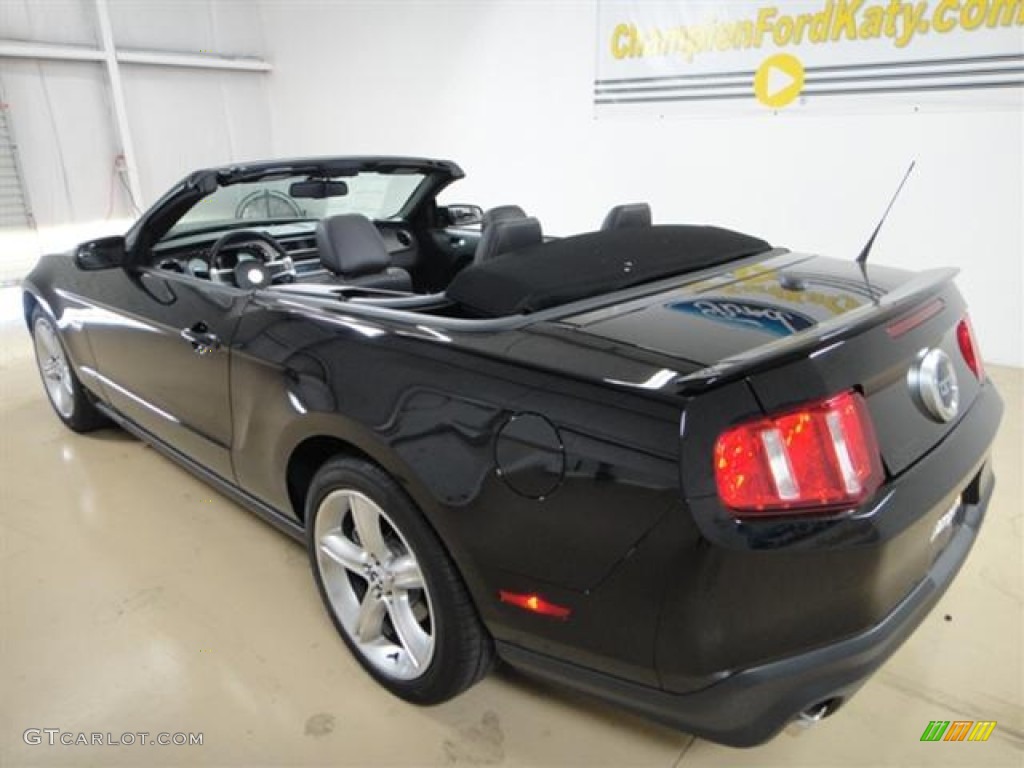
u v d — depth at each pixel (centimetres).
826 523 109
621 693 126
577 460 118
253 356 178
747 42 455
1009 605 196
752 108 464
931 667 174
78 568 217
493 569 132
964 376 152
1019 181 391
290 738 155
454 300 159
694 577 109
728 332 129
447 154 650
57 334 292
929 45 397
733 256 185
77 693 168
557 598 126
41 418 338
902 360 126
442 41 618
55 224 655
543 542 124
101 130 675
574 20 530
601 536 117
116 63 655
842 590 112
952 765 146
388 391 145
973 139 398
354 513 161
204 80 741
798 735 155
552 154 575
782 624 112
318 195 269
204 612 197
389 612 162
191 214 248
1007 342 418
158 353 225
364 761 149
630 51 506
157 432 248
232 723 159
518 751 151
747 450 107
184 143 738
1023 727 156
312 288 183
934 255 427
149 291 228
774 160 465
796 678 114
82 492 264
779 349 112
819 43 430
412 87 656
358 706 164
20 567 218
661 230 189
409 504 145
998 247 407
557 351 127
